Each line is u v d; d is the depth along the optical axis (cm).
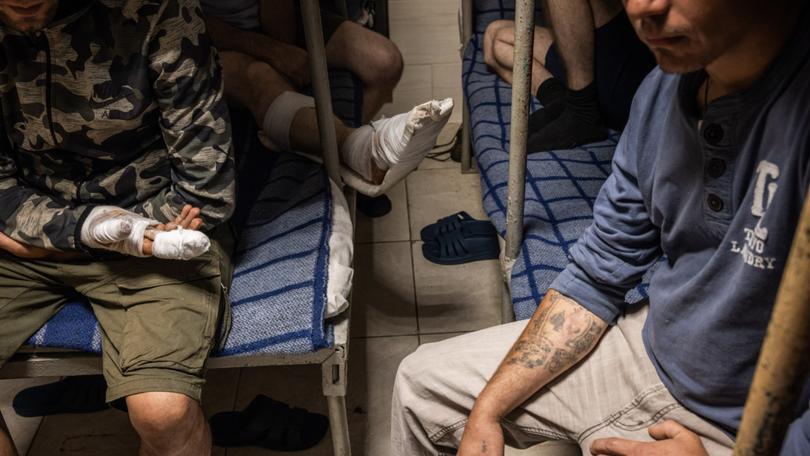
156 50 146
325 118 192
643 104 116
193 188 156
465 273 248
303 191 202
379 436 199
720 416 114
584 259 130
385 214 274
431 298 240
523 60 150
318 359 162
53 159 159
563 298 133
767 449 67
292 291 167
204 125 153
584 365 132
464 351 141
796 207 93
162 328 153
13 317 162
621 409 127
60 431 204
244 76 236
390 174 194
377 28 314
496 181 206
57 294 167
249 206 203
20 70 146
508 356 132
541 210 189
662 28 90
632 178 120
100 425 205
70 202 162
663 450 112
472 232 258
